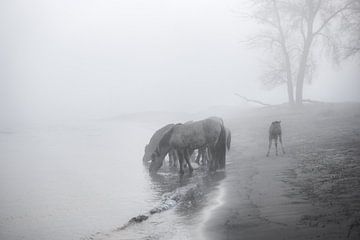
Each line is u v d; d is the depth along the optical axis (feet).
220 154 63.00
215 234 31.04
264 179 49.01
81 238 35.32
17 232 37.99
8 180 68.64
